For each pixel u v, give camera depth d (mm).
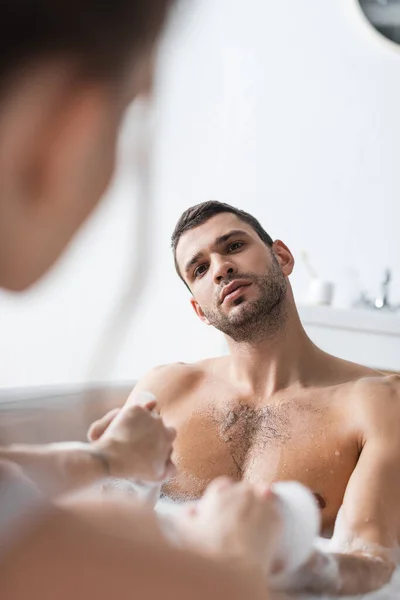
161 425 875
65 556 252
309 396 1303
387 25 2668
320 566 817
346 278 2740
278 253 1395
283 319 1334
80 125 240
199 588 269
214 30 3121
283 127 2971
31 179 239
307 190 2893
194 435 1336
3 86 228
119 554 260
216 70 3131
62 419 695
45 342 263
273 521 467
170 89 344
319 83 2859
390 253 2643
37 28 228
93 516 272
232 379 1404
